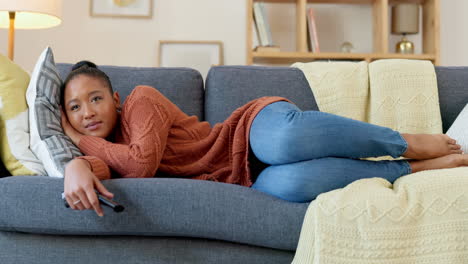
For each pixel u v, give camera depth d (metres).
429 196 1.12
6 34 3.31
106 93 1.48
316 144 1.22
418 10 3.39
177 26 3.45
